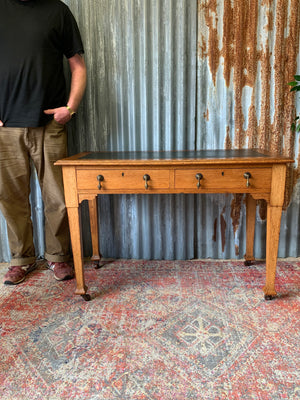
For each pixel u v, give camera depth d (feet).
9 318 5.74
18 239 7.19
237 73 7.33
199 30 7.20
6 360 4.73
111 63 7.40
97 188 5.82
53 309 5.99
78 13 7.23
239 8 7.06
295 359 4.63
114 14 7.18
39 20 6.24
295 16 7.10
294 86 7.32
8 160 6.82
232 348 4.87
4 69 6.26
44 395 4.12
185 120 7.59
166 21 7.14
